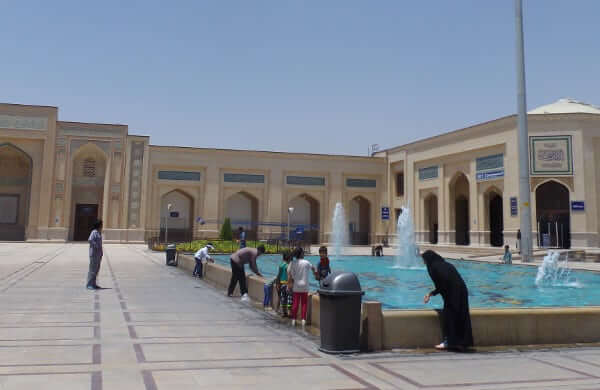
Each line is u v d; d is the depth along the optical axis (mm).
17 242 24750
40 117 25734
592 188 19375
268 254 19531
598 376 3613
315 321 5285
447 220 24797
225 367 3711
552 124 19984
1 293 7488
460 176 24938
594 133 19594
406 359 4059
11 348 4172
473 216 22984
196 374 3506
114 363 3750
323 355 4141
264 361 3910
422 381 3434
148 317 5797
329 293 4223
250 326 5395
